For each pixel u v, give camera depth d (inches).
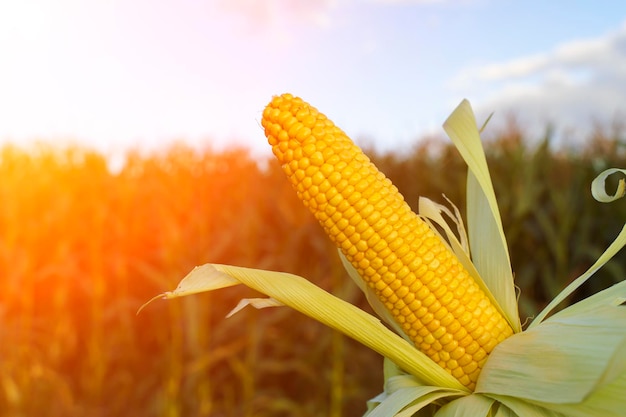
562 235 300.5
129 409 291.3
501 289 74.2
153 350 324.2
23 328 314.2
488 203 80.2
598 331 59.9
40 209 379.9
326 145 66.4
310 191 66.7
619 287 69.1
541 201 347.6
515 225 322.3
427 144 410.9
